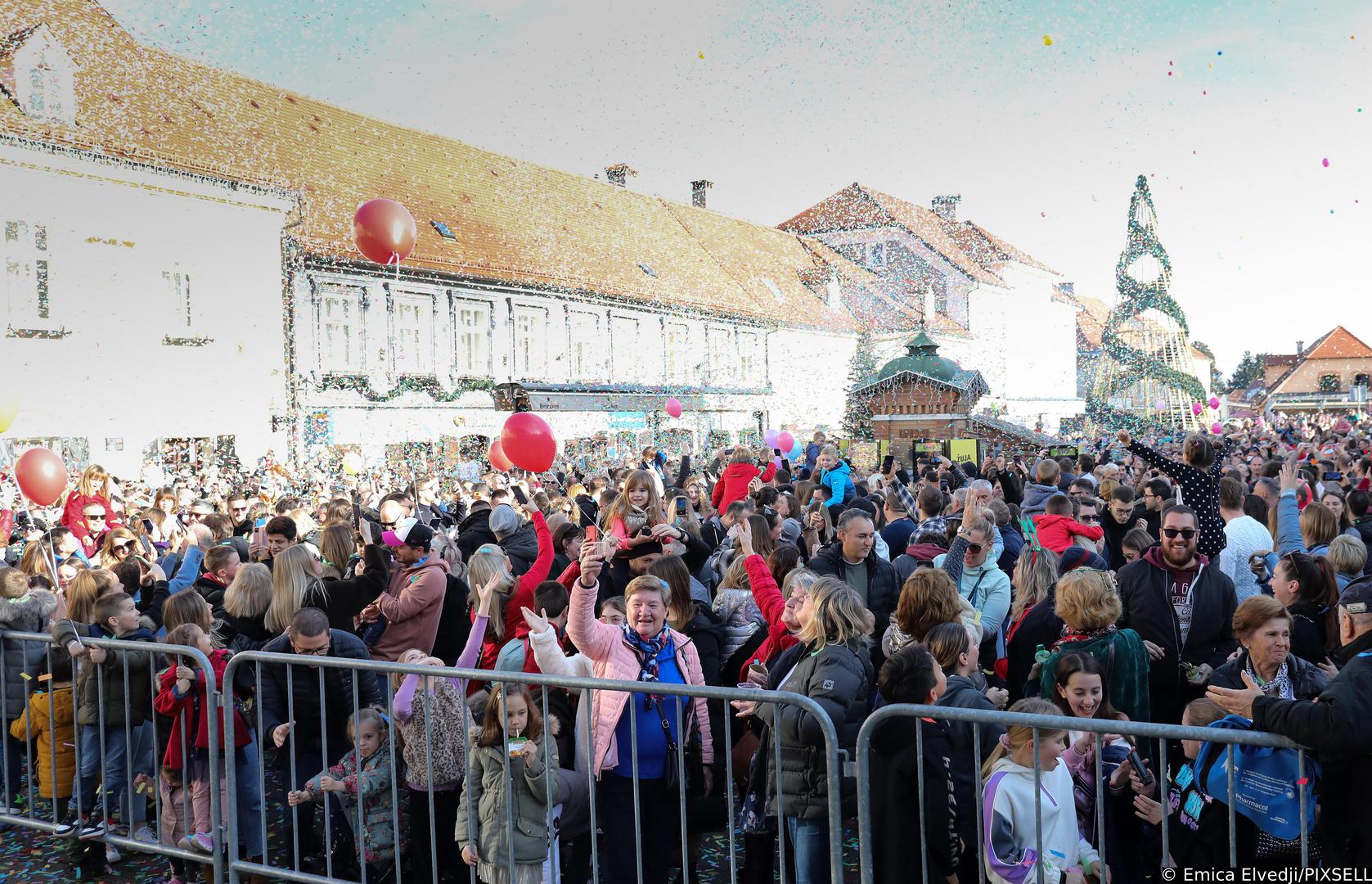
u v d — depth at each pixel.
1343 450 14.73
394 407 27.31
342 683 5.22
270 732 5.33
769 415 45.97
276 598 5.86
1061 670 4.17
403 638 6.13
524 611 4.93
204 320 23.00
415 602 6.12
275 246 24.84
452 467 27.92
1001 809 3.67
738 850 5.86
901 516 9.02
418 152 33.31
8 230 19.42
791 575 5.33
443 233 31.03
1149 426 42.62
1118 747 4.22
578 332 35.06
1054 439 29.11
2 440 19.00
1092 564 6.28
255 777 5.33
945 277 58.62
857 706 4.23
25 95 20.66
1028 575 5.79
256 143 26.50
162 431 21.98
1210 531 6.84
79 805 5.56
